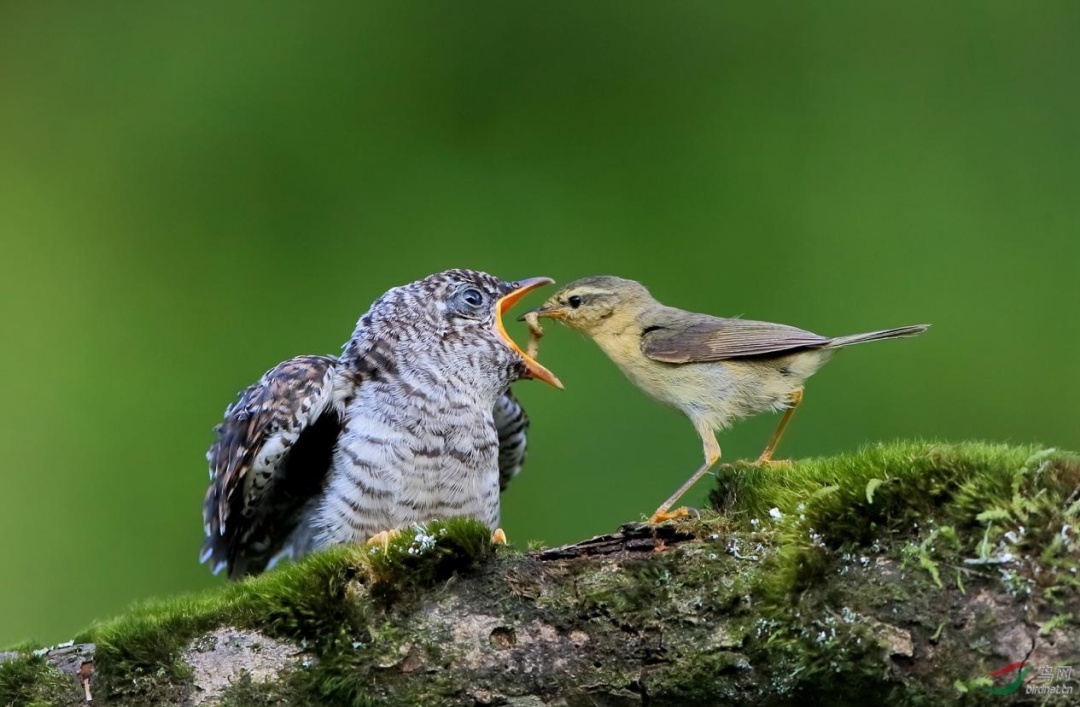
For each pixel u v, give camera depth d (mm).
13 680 6617
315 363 9562
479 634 6633
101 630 6914
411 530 6906
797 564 6445
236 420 9602
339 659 6562
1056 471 6363
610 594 6637
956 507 6316
